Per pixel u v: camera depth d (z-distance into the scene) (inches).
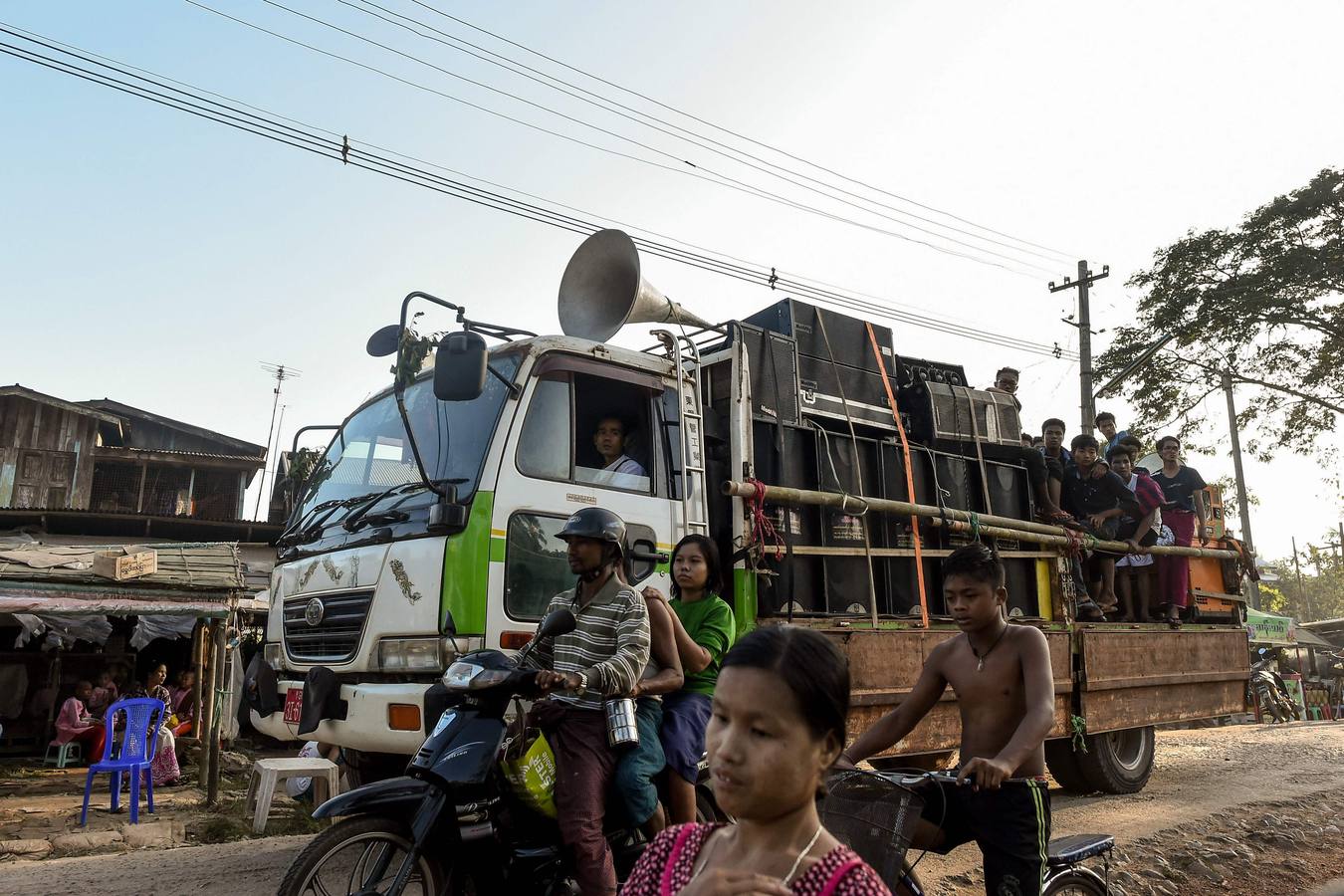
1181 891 204.7
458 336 175.5
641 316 241.8
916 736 241.0
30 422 828.6
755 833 54.3
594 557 151.9
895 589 258.2
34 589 395.2
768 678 52.9
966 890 198.4
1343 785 323.9
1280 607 1761.8
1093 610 314.0
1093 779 312.0
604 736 144.7
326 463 243.9
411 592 180.5
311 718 184.7
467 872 144.6
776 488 222.4
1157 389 874.1
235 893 201.0
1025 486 311.6
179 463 861.2
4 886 207.3
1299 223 823.7
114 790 345.1
